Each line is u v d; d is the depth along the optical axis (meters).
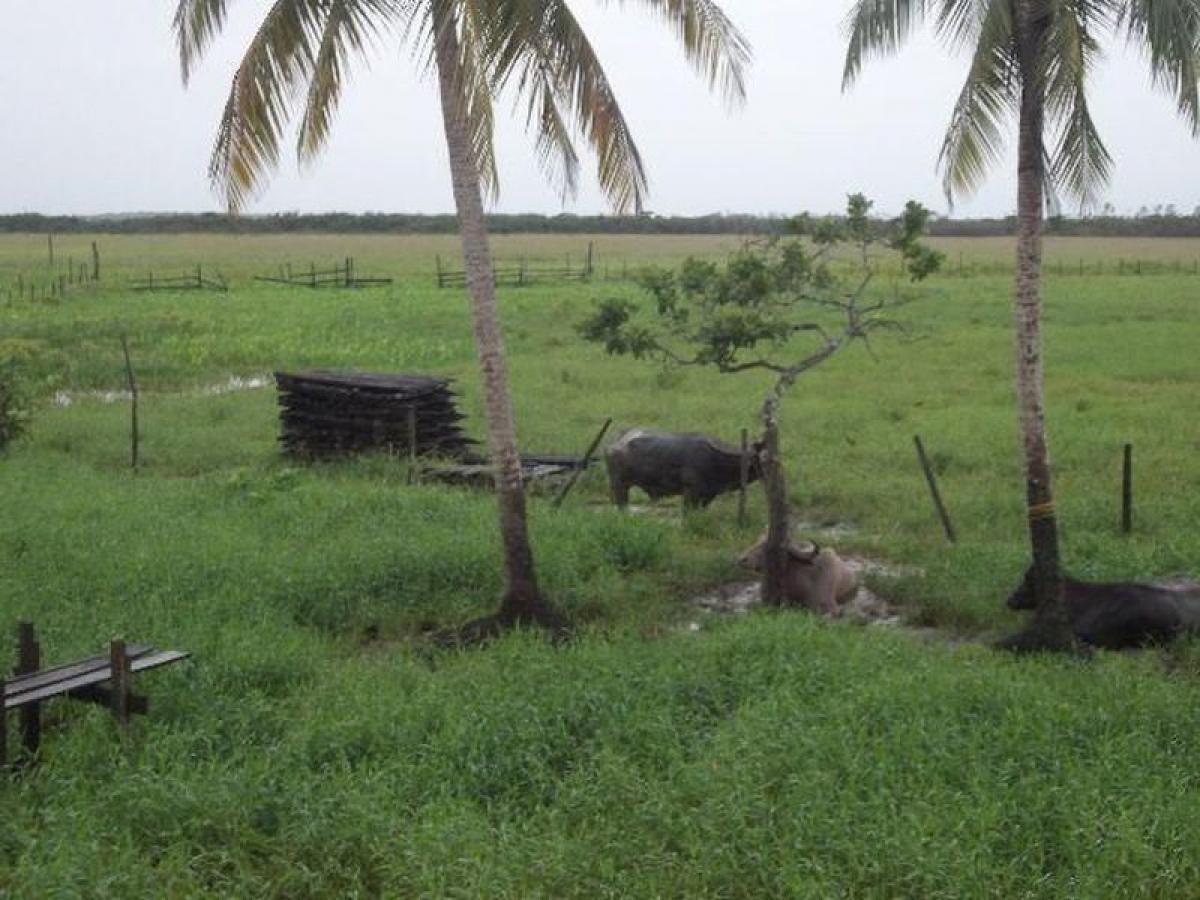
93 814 8.23
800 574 13.58
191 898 7.36
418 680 10.88
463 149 12.04
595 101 12.04
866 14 12.09
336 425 21.56
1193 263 77.81
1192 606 12.35
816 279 14.09
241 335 40.81
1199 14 11.11
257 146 11.89
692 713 9.98
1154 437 22.83
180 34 11.85
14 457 21.66
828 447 22.30
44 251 96.44
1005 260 83.06
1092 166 11.92
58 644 11.38
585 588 13.81
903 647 11.54
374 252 101.56
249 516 16.72
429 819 8.12
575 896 7.36
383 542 14.75
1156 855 7.52
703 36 11.91
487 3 11.33
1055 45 11.10
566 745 9.34
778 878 7.38
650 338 14.12
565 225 164.38
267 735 9.68
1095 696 10.20
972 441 22.50
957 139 12.86
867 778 8.50
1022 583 13.10
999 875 7.45
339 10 11.79
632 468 17.36
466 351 37.62
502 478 12.60
